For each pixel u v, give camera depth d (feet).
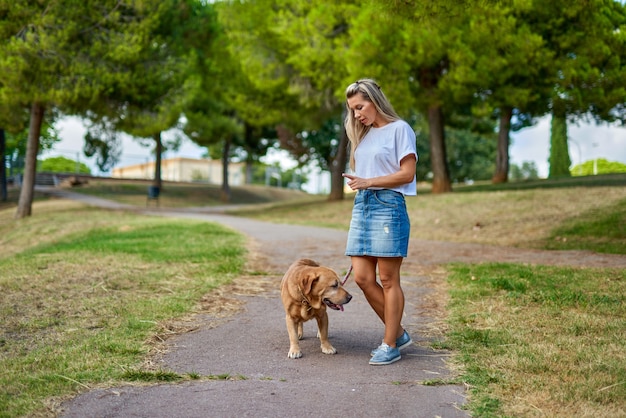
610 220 36.09
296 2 60.64
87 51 55.06
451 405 9.80
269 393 10.50
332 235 40.88
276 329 15.53
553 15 52.44
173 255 27.94
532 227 39.09
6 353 12.78
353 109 12.62
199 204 105.81
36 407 9.53
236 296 19.74
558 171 108.06
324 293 12.59
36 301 17.81
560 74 53.83
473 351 12.84
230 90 79.15
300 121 79.20
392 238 12.23
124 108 62.64
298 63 59.21
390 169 12.48
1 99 51.67
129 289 20.06
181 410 9.62
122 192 110.52
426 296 19.77
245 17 67.72
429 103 56.49
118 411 9.54
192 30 83.46
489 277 21.11
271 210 78.13
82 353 12.62
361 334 15.11
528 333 13.93
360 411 9.61
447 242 37.40
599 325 14.19
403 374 11.62
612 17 53.31
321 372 11.81
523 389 10.23
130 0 55.26
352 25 55.16
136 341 13.69
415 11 22.77
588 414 8.97
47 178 120.47
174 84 65.21
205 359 12.69
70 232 46.52
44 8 52.19
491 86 57.21
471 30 49.44
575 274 21.04
